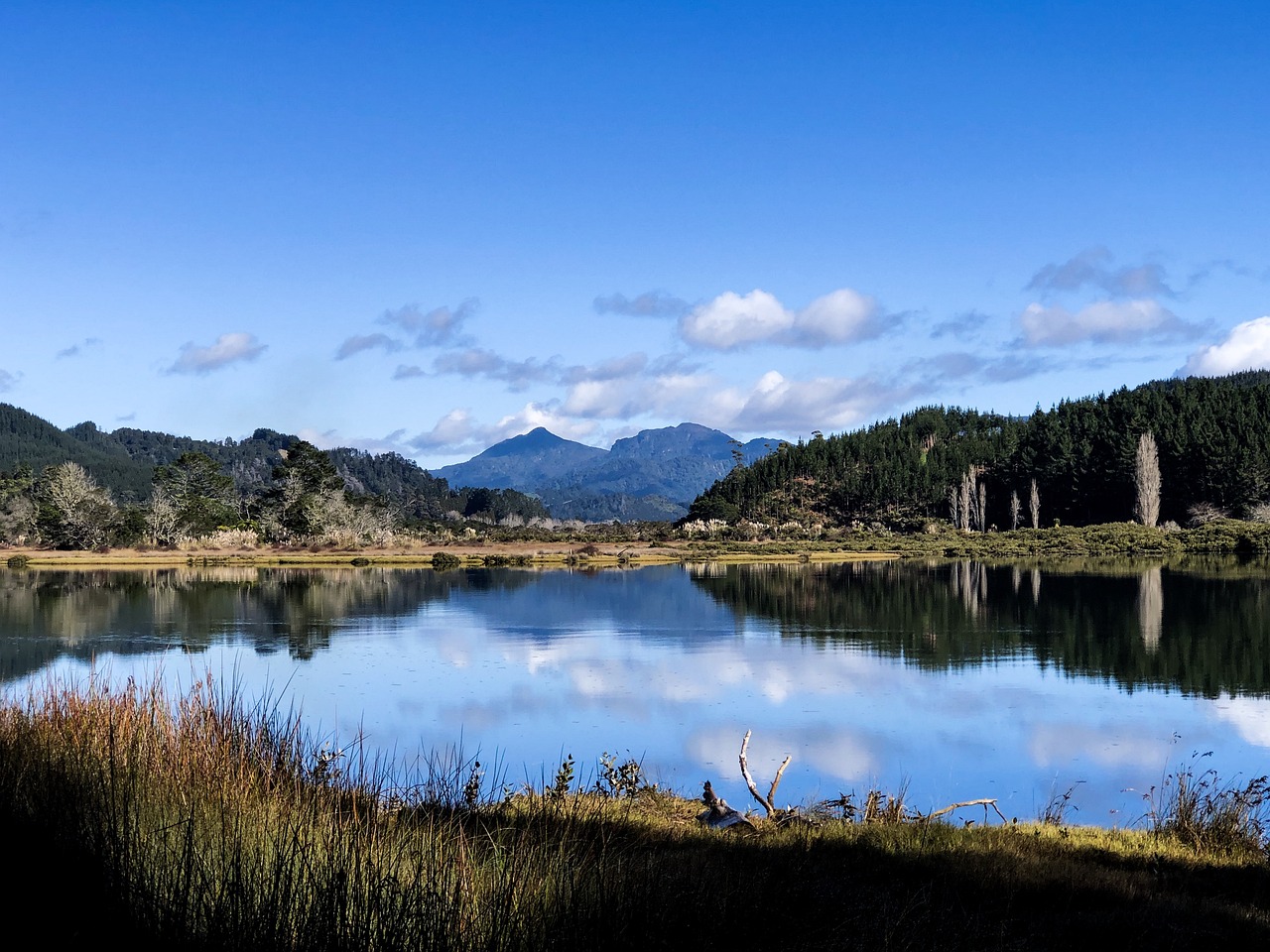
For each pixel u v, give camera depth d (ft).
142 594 151.64
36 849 20.38
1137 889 28.66
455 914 17.90
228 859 20.62
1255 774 53.06
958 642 101.60
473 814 28.48
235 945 17.24
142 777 25.79
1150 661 89.66
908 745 59.11
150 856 20.57
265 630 109.50
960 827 38.63
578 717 65.51
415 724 63.00
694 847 30.55
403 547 301.43
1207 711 68.85
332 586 169.99
